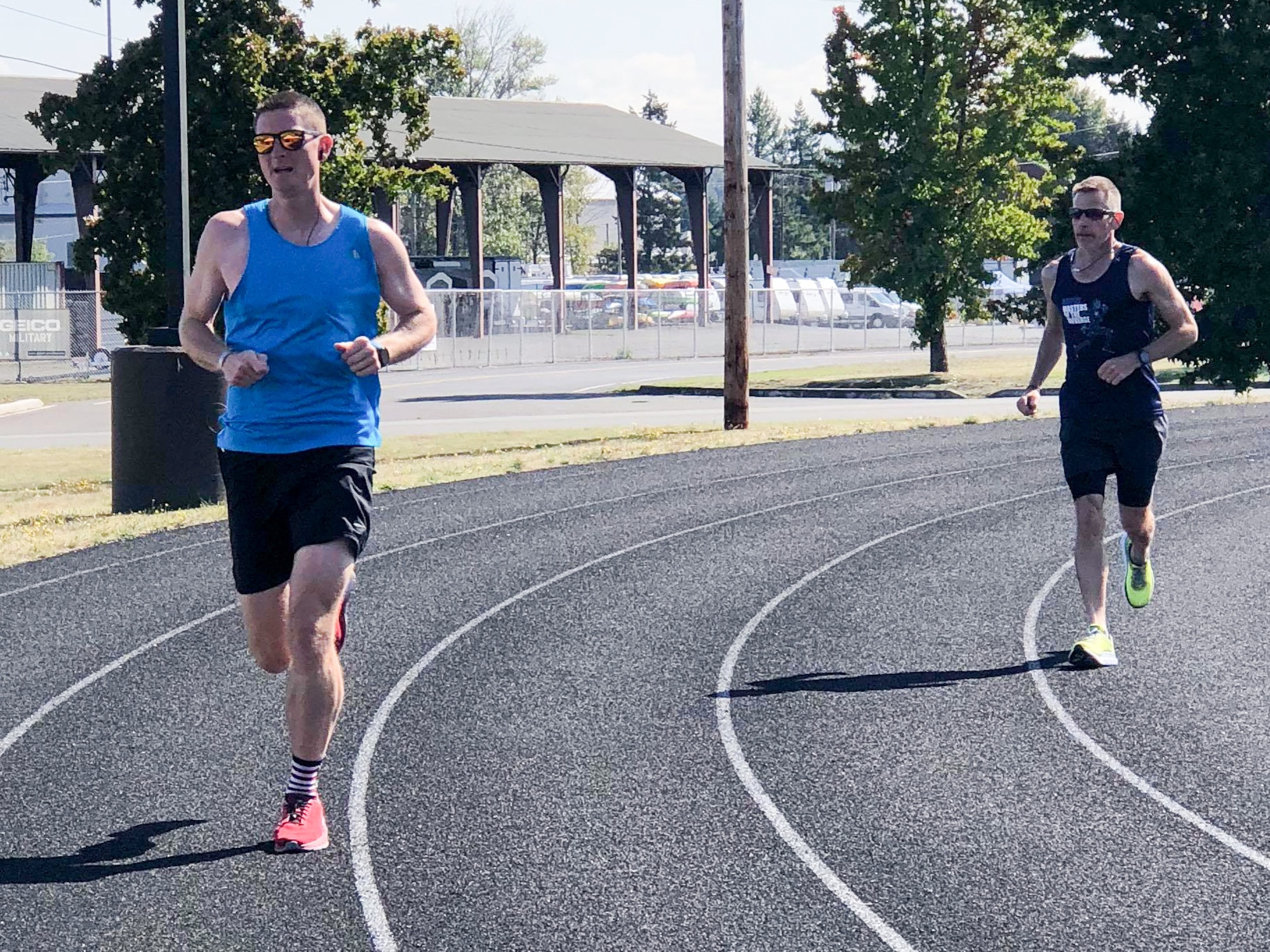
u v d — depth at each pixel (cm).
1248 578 981
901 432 2047
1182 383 2516
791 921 432
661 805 540
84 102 2511
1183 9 2370
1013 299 3606
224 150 2512
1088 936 421
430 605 929
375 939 421
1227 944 415
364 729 646
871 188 3678
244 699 699
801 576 1019
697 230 6988
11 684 730
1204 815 525
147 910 442
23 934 425
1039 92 3575
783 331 6219
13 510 1441
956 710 669
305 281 488
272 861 482
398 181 2652
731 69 2141
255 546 506
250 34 2511
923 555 1093
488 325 5497
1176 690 698
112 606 929
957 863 480
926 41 3588
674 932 425
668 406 2970
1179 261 2384
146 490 1409
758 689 714
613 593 966
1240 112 2328
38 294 4250
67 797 552
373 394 508
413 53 2623
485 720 661
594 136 6856
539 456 1798
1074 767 582
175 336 1440
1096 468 733
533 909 441
